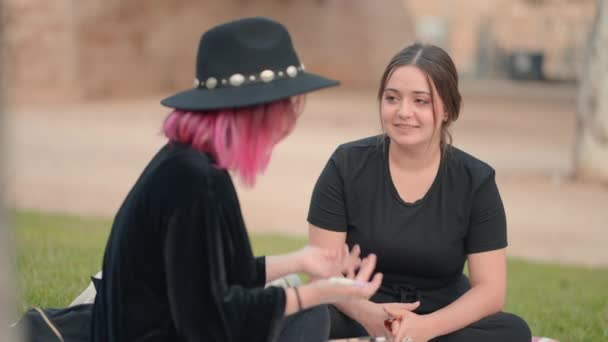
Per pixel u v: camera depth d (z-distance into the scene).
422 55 3.80
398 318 3.73
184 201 2.91
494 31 59.81
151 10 31.27
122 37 30.47
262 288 3.08
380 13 39.62
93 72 29.78
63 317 3.61
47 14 28.64
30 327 3.48
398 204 3.94
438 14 64.06
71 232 8.95
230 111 3.01
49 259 6.58
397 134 3.81
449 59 3.85
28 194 12.73
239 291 2.97
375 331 3.85
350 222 4.04
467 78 53.38
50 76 28.95
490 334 3.90
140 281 3.01
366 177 3.99
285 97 2.98
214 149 3.02
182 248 2.91
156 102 29.00
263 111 3.04
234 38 3.04
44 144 18.56
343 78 37.12
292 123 3.10
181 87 32.28
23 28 28.42
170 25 31.77
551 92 41.03
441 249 3.92
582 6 56.16
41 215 10.55
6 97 1.77
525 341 3.96
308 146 19.48
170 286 2.93
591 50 15.05
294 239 9.74
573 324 5.95
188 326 2.94
